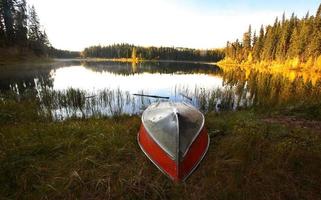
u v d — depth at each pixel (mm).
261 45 69000
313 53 44969
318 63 41969
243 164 4219
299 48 49250
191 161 4004
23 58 41344
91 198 3508
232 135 5625
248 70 46438
